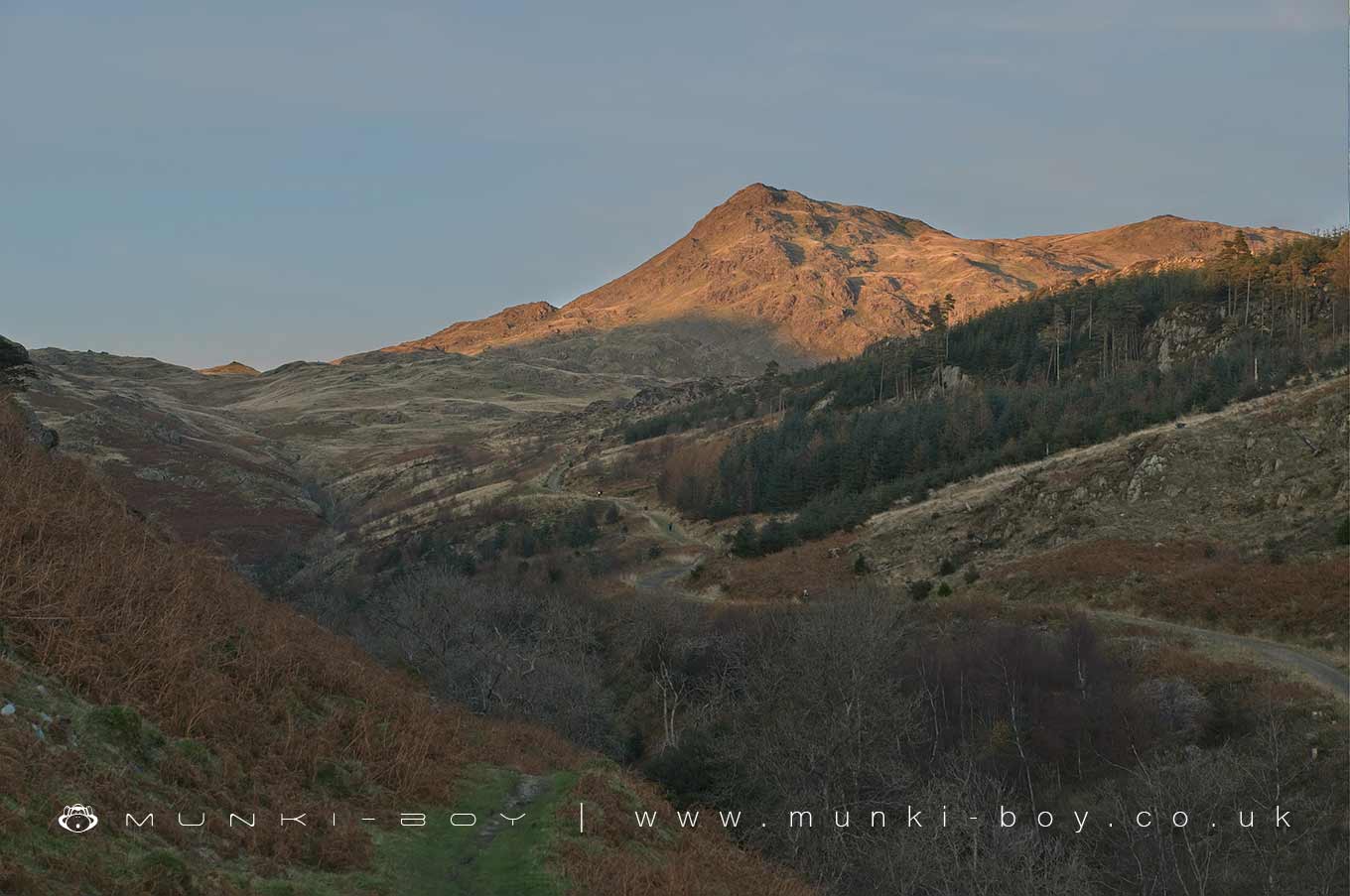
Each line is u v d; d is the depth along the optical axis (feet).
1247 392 337.72
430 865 65.77
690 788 133.18
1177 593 230.68
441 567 319.06
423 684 132.87
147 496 559.79
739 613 262.88
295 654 93.45
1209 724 169.78
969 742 171.63
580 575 357.41
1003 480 343.46
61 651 63.31
